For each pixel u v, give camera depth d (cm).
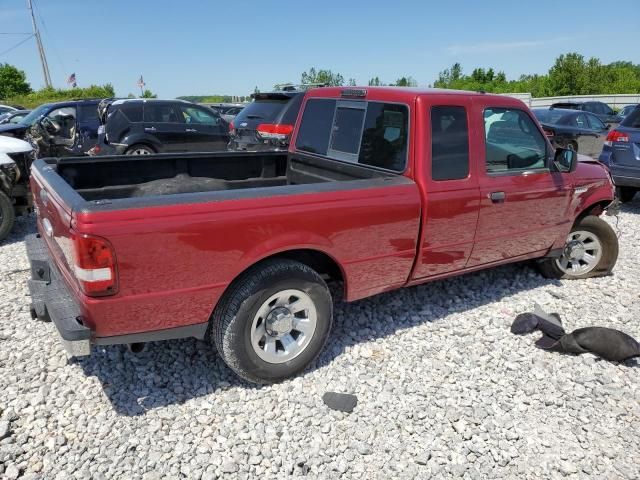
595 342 383
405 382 352
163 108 1093
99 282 265
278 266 319
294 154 490
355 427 308
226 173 482
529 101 3519
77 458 276
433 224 378
